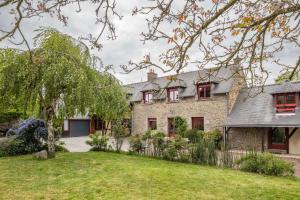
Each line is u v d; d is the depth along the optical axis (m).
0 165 9.22
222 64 3.44
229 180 7.43
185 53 3.19
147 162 10.45
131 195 5.98
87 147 18.02
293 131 15.55
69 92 9.82
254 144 16.83
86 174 8.02
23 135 12.05
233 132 17.72
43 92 9.93
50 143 10.82
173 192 6.23
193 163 10.45
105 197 5.83
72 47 10.48
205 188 6.60
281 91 15.59
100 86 11.00
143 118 23.08
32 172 8.19
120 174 8.05
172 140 11.84
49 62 9.53
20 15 2.77
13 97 9.94
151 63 3.13
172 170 8.78
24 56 9.48
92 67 10.63
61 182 7.07
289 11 3.06
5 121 20.39
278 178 7.85
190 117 19.77
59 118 10.70
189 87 20.36
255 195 6.07
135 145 12.80
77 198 5.77
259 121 15.86
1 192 6.16
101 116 11.75
